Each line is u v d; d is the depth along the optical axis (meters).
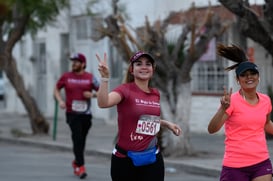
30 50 44.19
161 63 22.30
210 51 30.05
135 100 11.12
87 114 19.52
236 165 11.13
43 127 31.67
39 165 23.08
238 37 27.67
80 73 19.50
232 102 11.15
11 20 31.33
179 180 19.56
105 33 23.16
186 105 22.67
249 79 11.12
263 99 11.32
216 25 22.19
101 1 33.22
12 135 32.12
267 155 11.23
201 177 20.20
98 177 20.16
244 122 11.09
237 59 11.98
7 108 48.53
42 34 42.69
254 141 11.12
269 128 11.59
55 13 31.02
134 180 11.36
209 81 30.48
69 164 23.33
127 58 22.52
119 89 11.12
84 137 19.80
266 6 16.58
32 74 44.06
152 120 11.20
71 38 39.41
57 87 19.69
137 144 11.13
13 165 23.12
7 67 31.05
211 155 23.38
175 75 22.50
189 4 29.50
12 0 28.55
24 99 31.47
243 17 16.52
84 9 36.50
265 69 28.61
